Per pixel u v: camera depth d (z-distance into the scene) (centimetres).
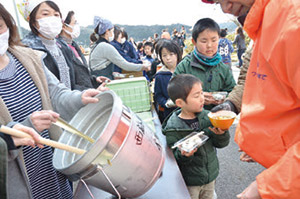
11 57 121
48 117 97
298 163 67
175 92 147
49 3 169
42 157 135
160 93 233
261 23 83
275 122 83
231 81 194
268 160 90
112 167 76
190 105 145
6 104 115
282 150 83
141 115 206
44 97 130
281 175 71
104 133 72
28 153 122
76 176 82
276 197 72
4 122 110
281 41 66
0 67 115
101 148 72
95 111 105
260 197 79
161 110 233
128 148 77
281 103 77
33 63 131
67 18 237
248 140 95
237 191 219
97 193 109
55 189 142
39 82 128
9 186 105
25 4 166
